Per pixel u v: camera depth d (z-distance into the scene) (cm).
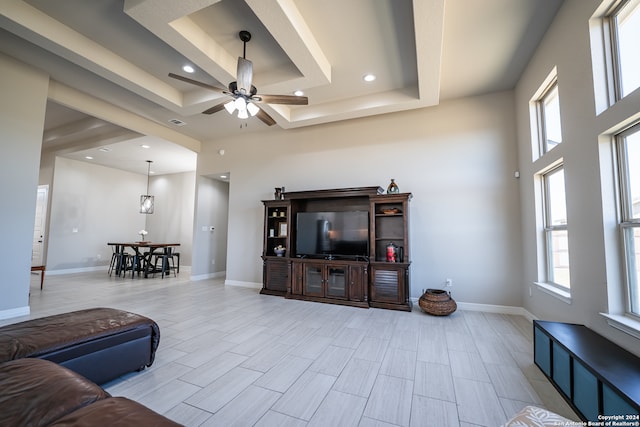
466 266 428
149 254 760
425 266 448
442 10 246
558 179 318
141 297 492
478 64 362
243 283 598
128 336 223
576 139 253
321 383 218
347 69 376
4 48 344
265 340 303
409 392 207
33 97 382
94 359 202
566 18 264
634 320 198
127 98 462
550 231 333
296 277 486
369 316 388
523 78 376
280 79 371
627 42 212
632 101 188
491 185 423
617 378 151
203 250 694
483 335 318
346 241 479
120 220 883
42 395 124
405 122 477
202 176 684
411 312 407
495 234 416
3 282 357
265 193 588
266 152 593
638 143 201
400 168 474
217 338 307
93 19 297
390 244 468
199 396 200
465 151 438
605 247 217
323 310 417
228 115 522
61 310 405
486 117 431
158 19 260
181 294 518
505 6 272
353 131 514
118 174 882
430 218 450
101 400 125
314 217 503
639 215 201
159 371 235
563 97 274
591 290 234
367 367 244
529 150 363
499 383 219
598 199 224
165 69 383
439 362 254
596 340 205
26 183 376
